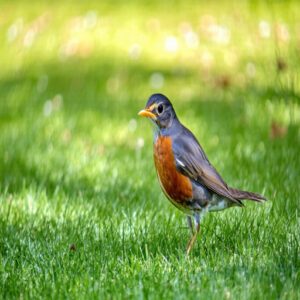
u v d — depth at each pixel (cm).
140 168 1143
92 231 855
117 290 684
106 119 1472
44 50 2147
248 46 1756
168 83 1748
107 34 2189
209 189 786
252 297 648
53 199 998
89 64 1972
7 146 1319
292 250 750
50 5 2555
